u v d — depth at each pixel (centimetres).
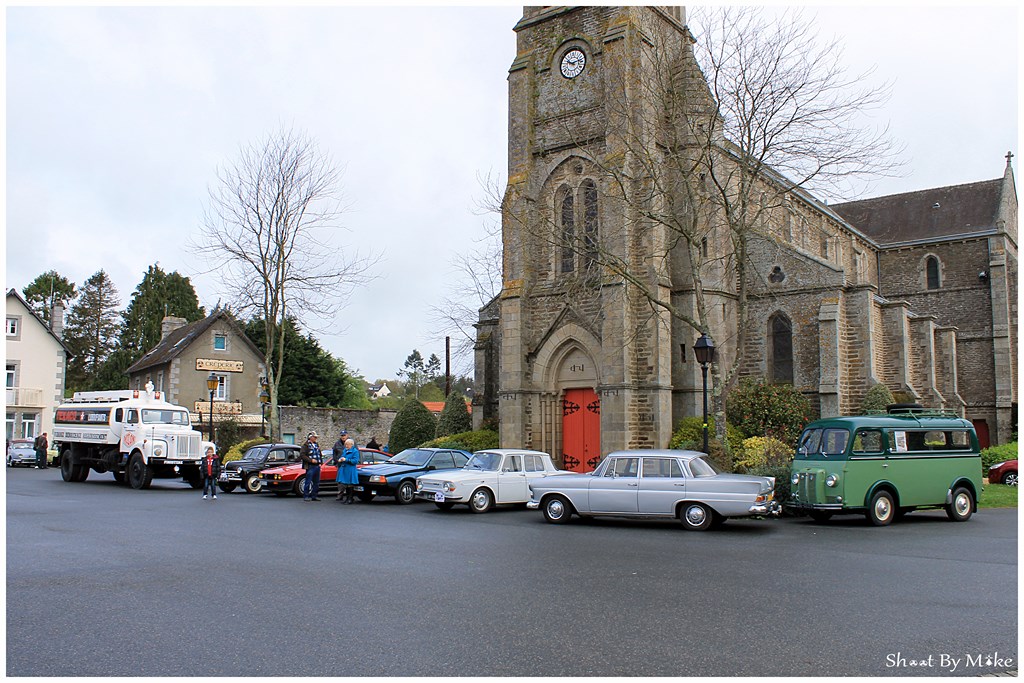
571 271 2959
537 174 3000
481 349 3553
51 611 883
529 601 936
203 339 5097
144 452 2695
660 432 2650
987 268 4188
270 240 3509
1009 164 4406
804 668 686
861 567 1175
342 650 734
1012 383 4072
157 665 689
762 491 1608
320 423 5038
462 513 1986
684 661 704
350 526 1677
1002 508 2123
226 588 1006
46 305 8256
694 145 2675
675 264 2823
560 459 2888
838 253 3931
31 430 5016
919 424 1836
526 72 3041
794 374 2978
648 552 1319
